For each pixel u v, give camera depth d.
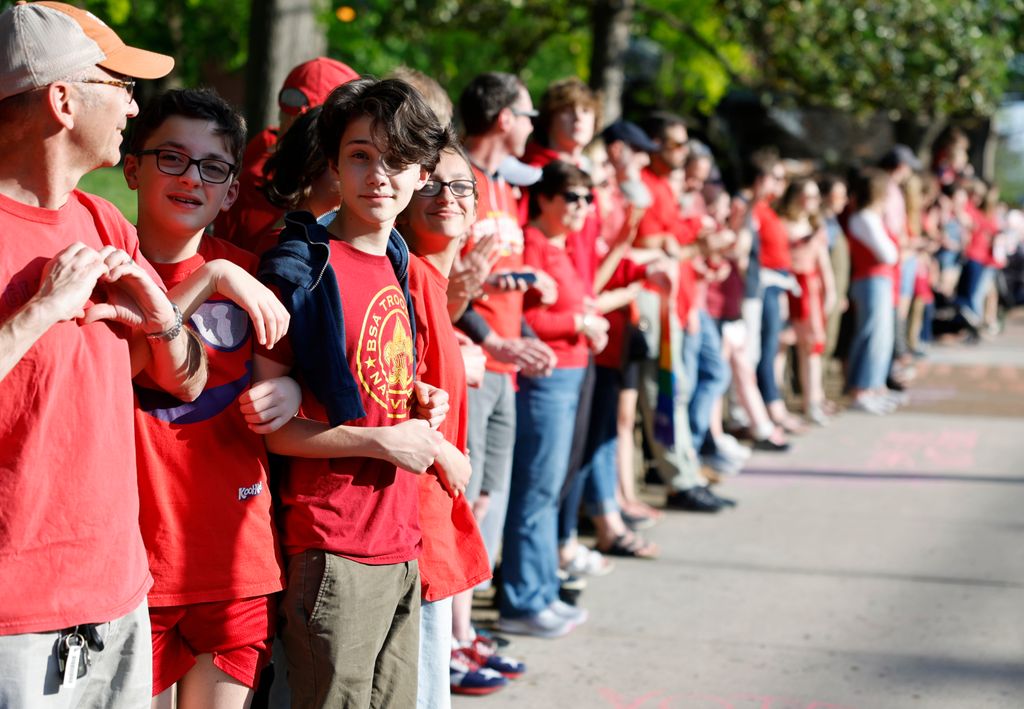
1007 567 10.20
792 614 8.88
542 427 8.04
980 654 8.16
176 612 4.36
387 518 4.78
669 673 7.68
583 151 10.33
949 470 13.98
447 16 18.14
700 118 31.58
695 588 9.44
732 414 15.29
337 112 4.59
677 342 10.87
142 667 3.98
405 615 4.99
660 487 12.80
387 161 4.55
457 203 5.93
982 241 27.00
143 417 4.32
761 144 35.25
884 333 17.67
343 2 17.16
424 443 4.64
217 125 4.41
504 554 8.32
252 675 4.51
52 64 3.56
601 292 9.56
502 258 7.61
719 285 12.83
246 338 4.54
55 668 3.64
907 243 19.27
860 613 8.94
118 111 3.75
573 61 24.92
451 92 23.80
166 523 4.34
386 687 4.91
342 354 4.53
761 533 11.10
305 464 4.63
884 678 7.68
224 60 23.36
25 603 3.54
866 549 10.66
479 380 6.57
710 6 21.25
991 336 28.98
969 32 20.06
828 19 19.50
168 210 4.41
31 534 3.56
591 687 7.41
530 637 8.25
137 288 3.86
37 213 3.69
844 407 18.02
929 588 9.58
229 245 4.82
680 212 12.52
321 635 4.57
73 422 3.67
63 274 3.52
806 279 15.86
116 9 15.85
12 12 3.61
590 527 11.06
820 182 16.17
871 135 34.47
